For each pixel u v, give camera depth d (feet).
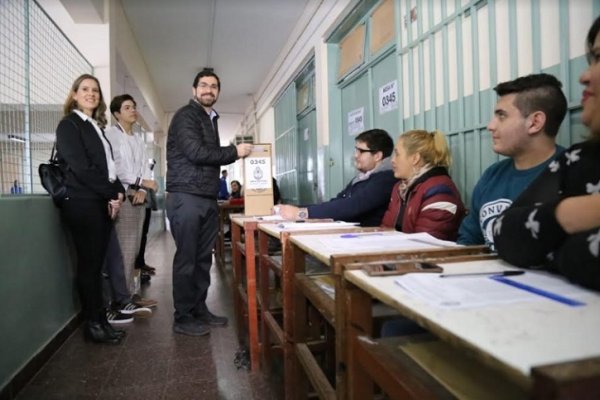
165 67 20.95
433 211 4.66
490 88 5.47
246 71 22.25
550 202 2.21
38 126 7.43
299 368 4.37
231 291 11.05
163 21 15.31
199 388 5.51
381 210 6.57
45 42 7.77
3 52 6.33
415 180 5.13
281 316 5.87
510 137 3.83
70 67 9.32
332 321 2.81
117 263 8.57
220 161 7.27
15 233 5.60
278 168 22.33
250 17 15.21
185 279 7.57
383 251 2.90
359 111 11.23
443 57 6.52
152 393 5.40
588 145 2.60
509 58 5.18
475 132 5.80
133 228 8.80
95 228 6.92
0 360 5.08
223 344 7.07
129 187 8.76
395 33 8.50
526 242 2.28
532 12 4.77
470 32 5.92
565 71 4.37
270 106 23.66
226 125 39.24
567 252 1.99
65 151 6.53
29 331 5.93
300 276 4.14
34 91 7.22
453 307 1.70
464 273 2.31
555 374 1.10
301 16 15.11
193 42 17.58
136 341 7.27
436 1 6.70
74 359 6.52
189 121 7.25
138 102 21.02
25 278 5.86
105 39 11.68
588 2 4.13
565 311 1.64
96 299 7.18
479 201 4.36
